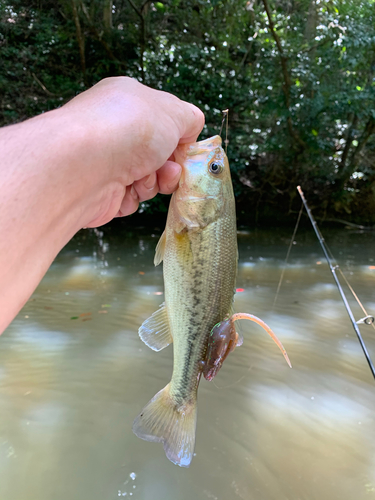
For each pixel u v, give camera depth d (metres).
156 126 0.24
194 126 0.30
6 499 0.43
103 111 0.22
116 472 0.47
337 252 1.66
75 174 0.18
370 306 0.99
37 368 0.68
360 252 1.67
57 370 0.68
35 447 0.51
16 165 0.15
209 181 0.32
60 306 0.97
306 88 2.19
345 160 2.49
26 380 0.65
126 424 0.55
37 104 2.22
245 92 2.21
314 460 0.49
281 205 2.59
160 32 2.28
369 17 2.00
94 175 0.19
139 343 0.78
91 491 0.44
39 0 2.15
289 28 2.19
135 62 2.28
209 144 0.33
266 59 2.16
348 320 0.90
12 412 0.57
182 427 0.31
